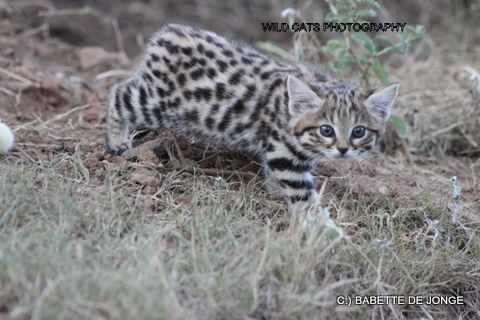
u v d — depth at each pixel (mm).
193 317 7090
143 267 7383
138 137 12008
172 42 11000
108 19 19609
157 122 11266
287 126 10219
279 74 10766
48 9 19703
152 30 21562
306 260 8117
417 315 9031
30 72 14664
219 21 23156
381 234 9891
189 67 10852
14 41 16375
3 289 6879
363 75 13383
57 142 11711
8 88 13844
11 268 6895
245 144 11000
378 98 10133
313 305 7715
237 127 10812
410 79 16766
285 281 7875
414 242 10031
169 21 22500
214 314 7156
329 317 8008
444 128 14461
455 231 10578
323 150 10078
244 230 9203
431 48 21125
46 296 6777
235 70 10797
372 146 10398
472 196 12180
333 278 8422
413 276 9273
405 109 14969
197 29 11656
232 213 9445
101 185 9969
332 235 8930
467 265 9812
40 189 9281
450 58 19438
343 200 10289
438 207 10891
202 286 7352
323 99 9969
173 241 8734
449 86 16172
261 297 7699
